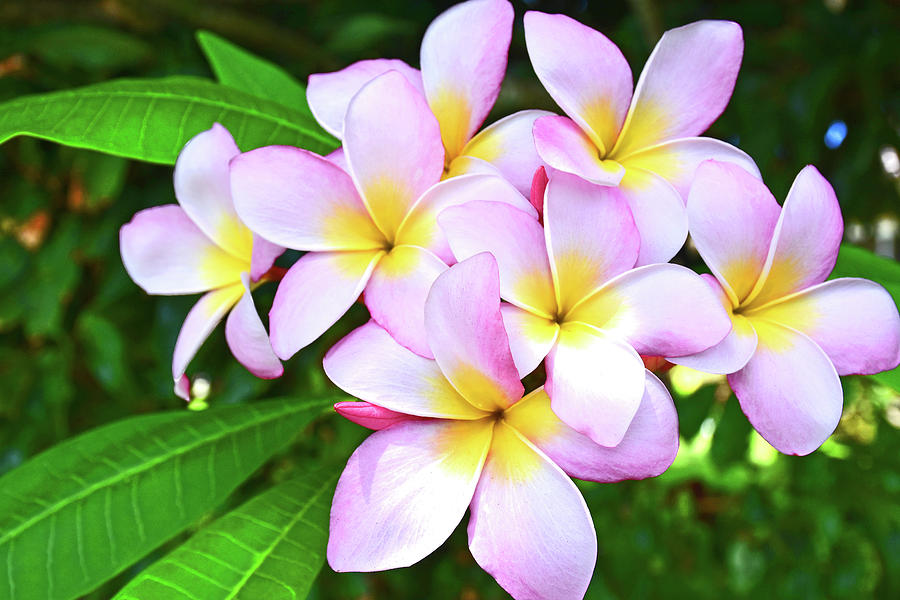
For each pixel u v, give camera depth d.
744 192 0.44
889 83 0.88
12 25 0.82
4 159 0.79
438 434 0.43
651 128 0.46
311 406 0.50
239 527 0.45
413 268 0.44
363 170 0.45
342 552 0.42
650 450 0.42
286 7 1.01
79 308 0.83
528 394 0.44
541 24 0.45
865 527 0.98
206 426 0.49
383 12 0.99
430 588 0.97
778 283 0.45
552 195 0.44
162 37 0.84
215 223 0.48
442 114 0.47
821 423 0.44
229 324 0.46
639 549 0.98
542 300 0.43
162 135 0.50
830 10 0.88
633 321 0.43
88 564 0.46
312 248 0.45
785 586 0.97
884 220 1.01
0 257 0.77
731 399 0.80
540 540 0.42
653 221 0.44
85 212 0.78
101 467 0.47
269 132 0.51
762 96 0.86
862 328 0.45
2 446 0.78
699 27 0.46
